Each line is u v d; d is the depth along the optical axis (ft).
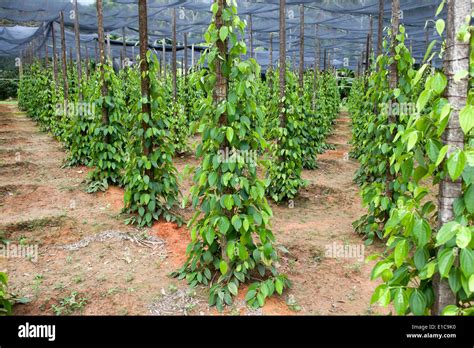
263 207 12.17
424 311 6.63
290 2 32.68
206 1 35.45
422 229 6.36
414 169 6.98
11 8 36.55
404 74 16.10
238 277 11.79
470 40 6.05
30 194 21.43
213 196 11.76
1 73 94.94
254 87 11.87
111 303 11.82
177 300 11.94
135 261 14.61
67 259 14.64
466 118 5.64
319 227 18.84
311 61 86.53
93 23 44.14
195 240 12.56
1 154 30.17
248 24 43.86
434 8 35.06
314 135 30.55
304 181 22.49
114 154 22.21
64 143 32.91
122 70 34.63
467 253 5.70
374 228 16.28
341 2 34.53
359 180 25.89
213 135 11.36
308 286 13.06
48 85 41.24
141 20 17.22
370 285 13.23
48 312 11.44
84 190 22.07
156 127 17.92
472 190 5.93
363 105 32.32
